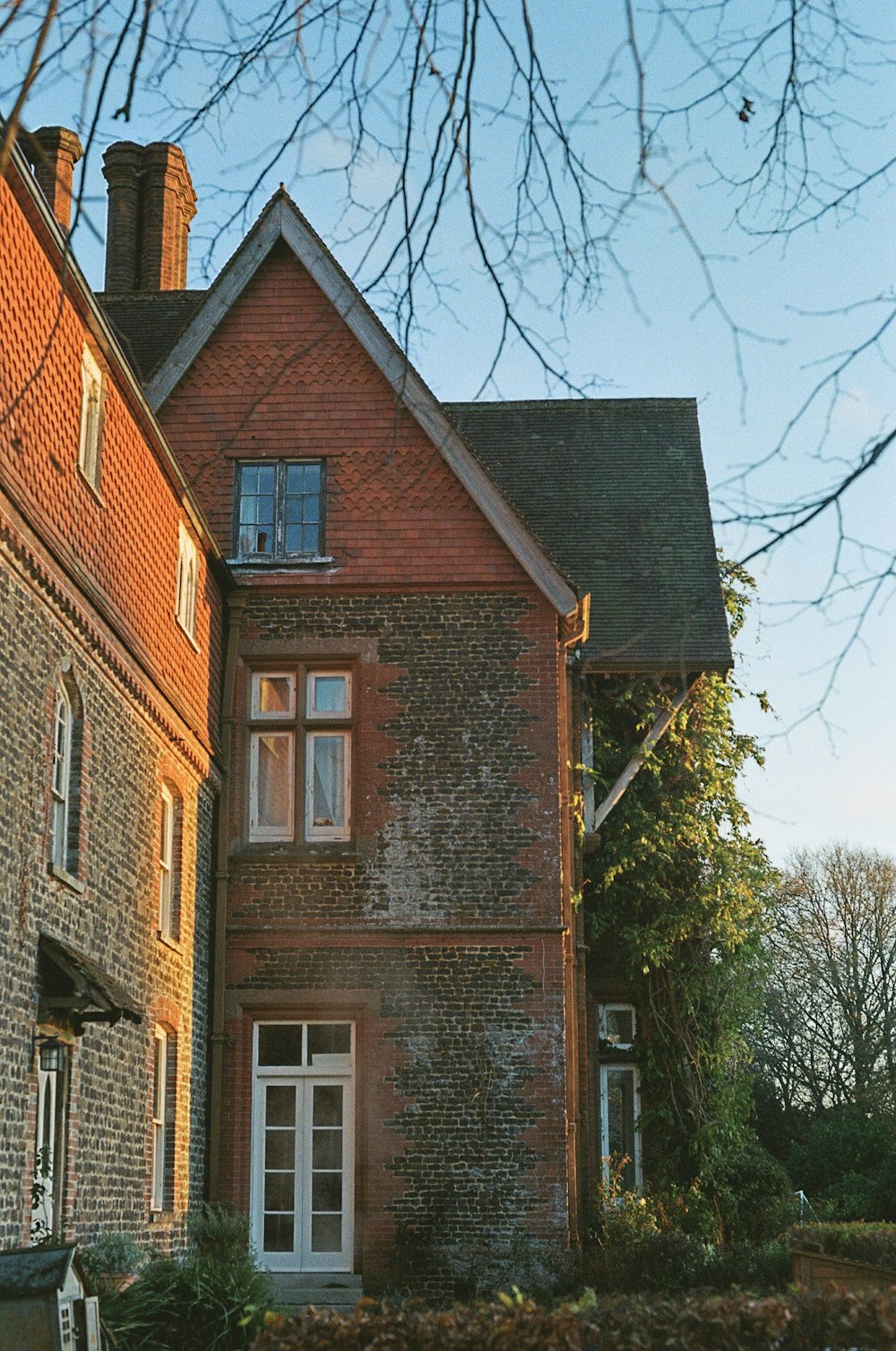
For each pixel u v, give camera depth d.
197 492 20.34
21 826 12.39
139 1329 12.66
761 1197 21.20
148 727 16.44
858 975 36.00
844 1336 8.15
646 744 20.53
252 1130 18.97
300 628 20.16
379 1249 18.34
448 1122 18.69
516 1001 19.00
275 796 19.92
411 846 19.48
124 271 24.70
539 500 23.64
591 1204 19.41
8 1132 11.91
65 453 13.54
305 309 20.77
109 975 14.55
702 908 20.72
